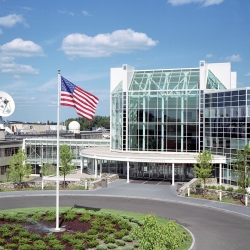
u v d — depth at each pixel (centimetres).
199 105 6312
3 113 8938
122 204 4494
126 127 6594
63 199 4759
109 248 2875
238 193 4681
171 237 1983
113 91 6975
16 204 4475
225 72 6750
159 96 6450
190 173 6366
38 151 8394
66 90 3353
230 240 3119
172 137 6412
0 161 7488
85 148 7756
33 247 2831
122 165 6856
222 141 6062
